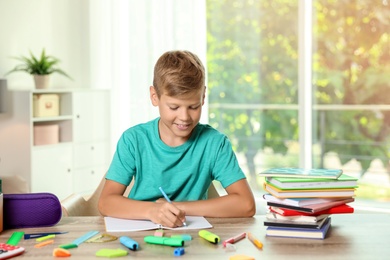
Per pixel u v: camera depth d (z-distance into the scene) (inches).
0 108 163.8
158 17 196.9
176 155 74.7
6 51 177.3
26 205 63.7
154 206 66.7
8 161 170.7
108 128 194.7
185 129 67.8
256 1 202.4
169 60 67.0
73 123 181.2
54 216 64.7
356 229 63.1
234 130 208.2
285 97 199.2
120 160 75.1
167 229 62.7
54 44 192.9
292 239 59.1
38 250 55.4
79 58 201.5
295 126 197.9
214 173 75.7
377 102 182.1
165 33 196.2
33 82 187.6
